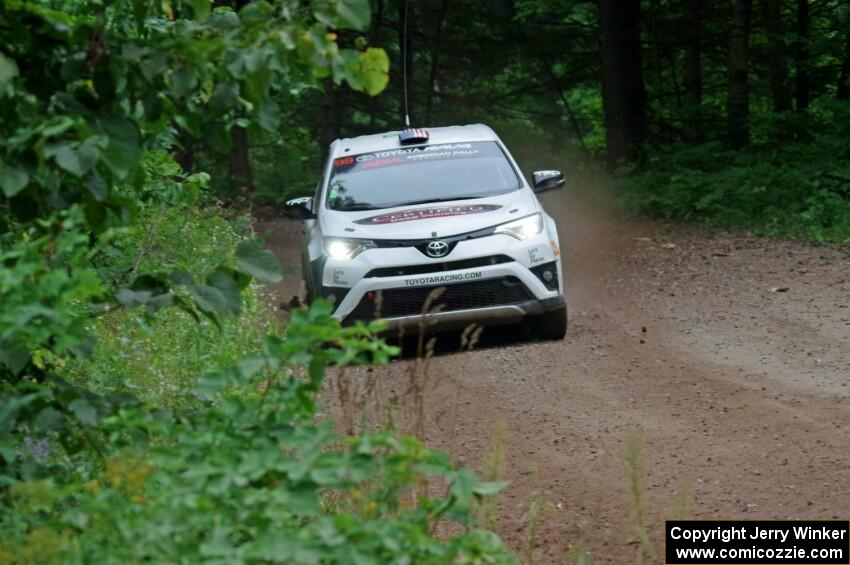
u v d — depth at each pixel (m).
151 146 8.30
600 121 38.00
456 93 37.69
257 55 5.09
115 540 4.23
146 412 5.40
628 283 17.47
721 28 32.94
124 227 5.46
